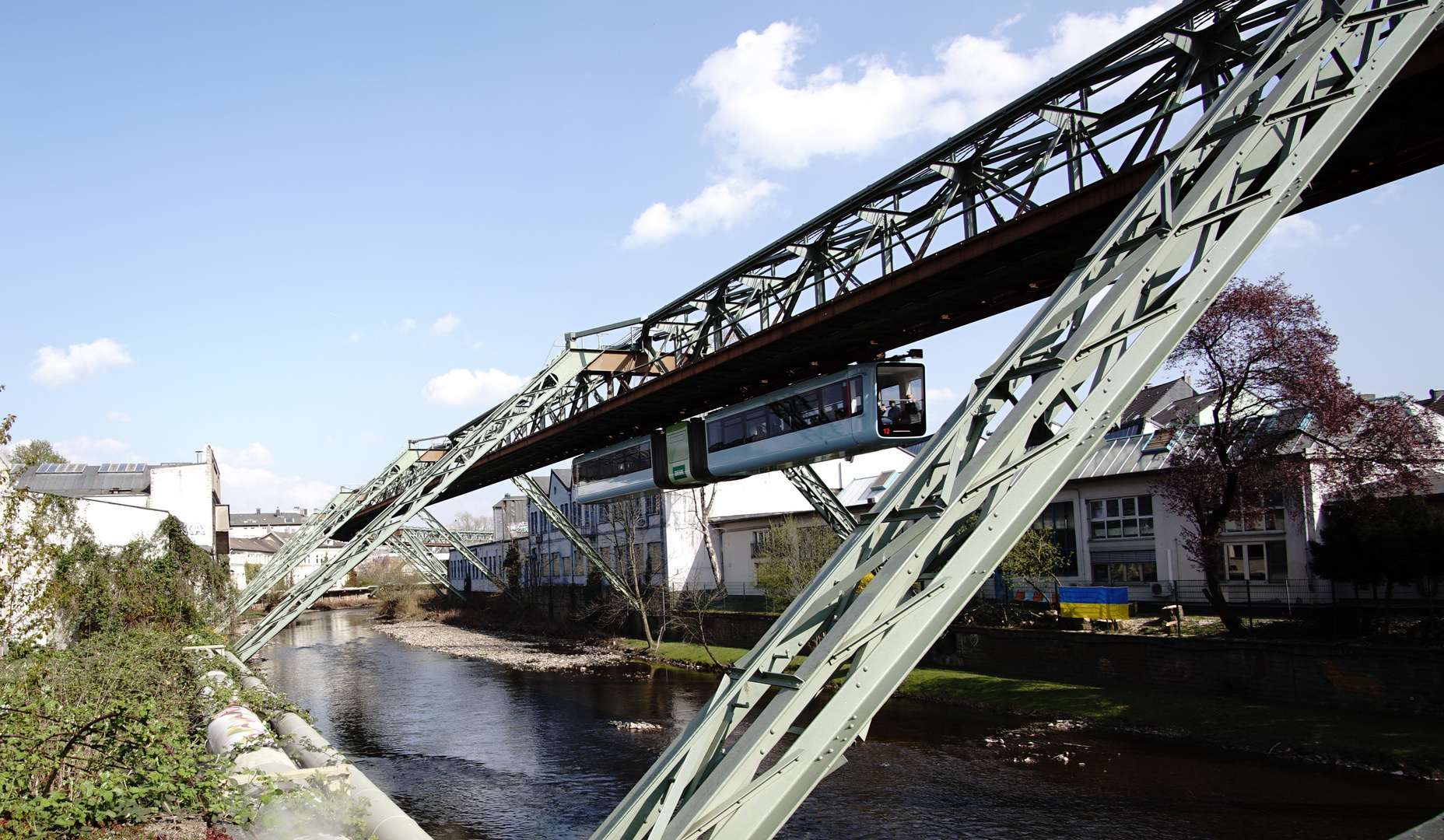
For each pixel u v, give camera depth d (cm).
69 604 2636
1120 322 621
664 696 3155
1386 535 2061
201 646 2436
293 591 3180
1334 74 716
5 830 867
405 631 6450
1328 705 2052
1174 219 640
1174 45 1343
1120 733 2209
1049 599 3106
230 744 1284
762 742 503
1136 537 3133
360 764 2322
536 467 4488
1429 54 1016
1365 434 2198
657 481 3144
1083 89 1495
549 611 5997
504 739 2577
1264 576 2778
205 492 4994
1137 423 3431
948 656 3017
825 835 1630
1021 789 1831
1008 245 1511
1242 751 1988
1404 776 1733
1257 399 2348
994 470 565
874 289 1814
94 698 1401
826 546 3625
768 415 2469
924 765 2027
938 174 1822
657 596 4584
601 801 1925
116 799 968
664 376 2647
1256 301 2219
